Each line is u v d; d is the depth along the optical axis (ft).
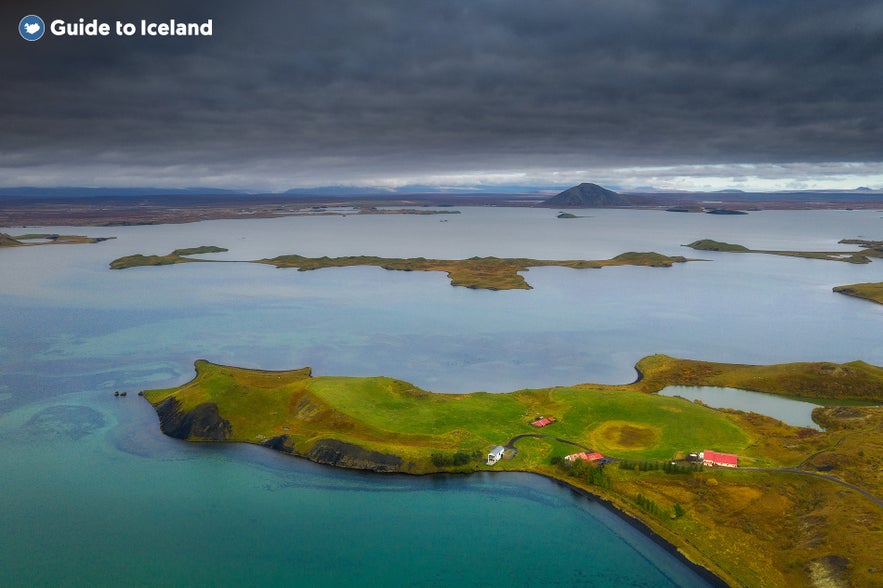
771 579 346.54
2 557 375.25
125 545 388.98
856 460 452.76
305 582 359.46
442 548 390.42
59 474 472.03
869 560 334.03
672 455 486.38
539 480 461.78
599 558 378.32
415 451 489.26
